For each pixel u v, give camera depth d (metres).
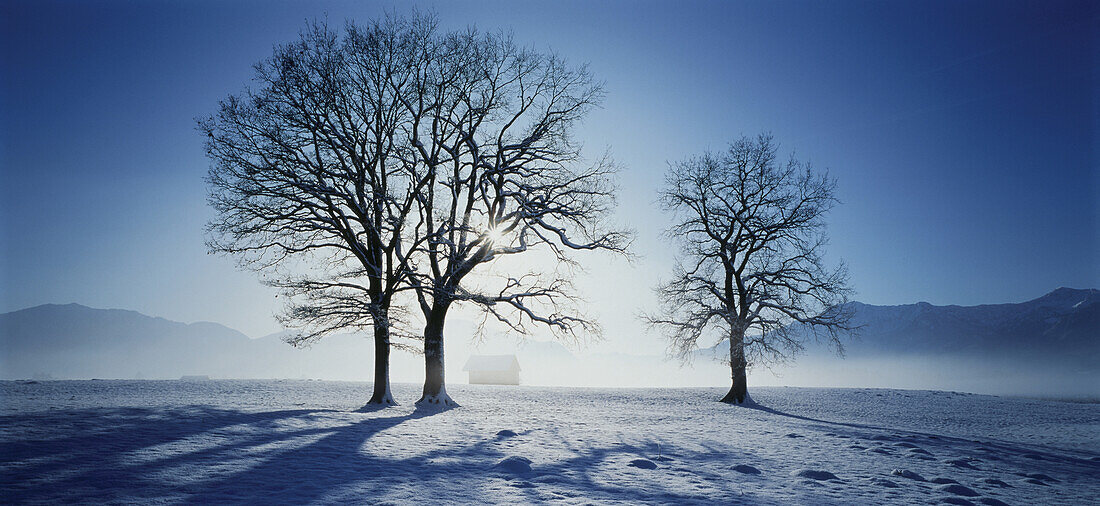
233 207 25.00
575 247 29.05
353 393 35.56
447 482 9.85
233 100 24.83
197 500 7.89
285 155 25.52
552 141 29.84
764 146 38.75
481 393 41.81
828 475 11.78
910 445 17.70
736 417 27.52
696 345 37.66
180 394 30.22
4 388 29.78
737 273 38.16
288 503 7.91
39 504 7.34
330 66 25.73
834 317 35.19
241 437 13.84
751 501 9.30
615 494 9.42
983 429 27.05
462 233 28.23
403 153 26.75
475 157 28.64
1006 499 10.46
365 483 9.44
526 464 11.47
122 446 11.74
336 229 26.41
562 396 40.72
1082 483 12.80
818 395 46.56
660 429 20.52
